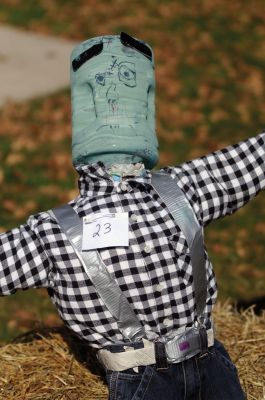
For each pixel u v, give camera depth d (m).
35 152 20.12
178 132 21.36
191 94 23.70
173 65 25.73
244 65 26.20
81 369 9.55
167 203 7.59
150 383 7.42
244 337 10.23
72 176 19.06
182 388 7.52
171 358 7.43
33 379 9.31
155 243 7.39
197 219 7.64
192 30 29.22
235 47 27.78
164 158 20.02
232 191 7.95
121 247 7.32
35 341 10.34
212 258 16.31
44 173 19.19
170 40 28.19
